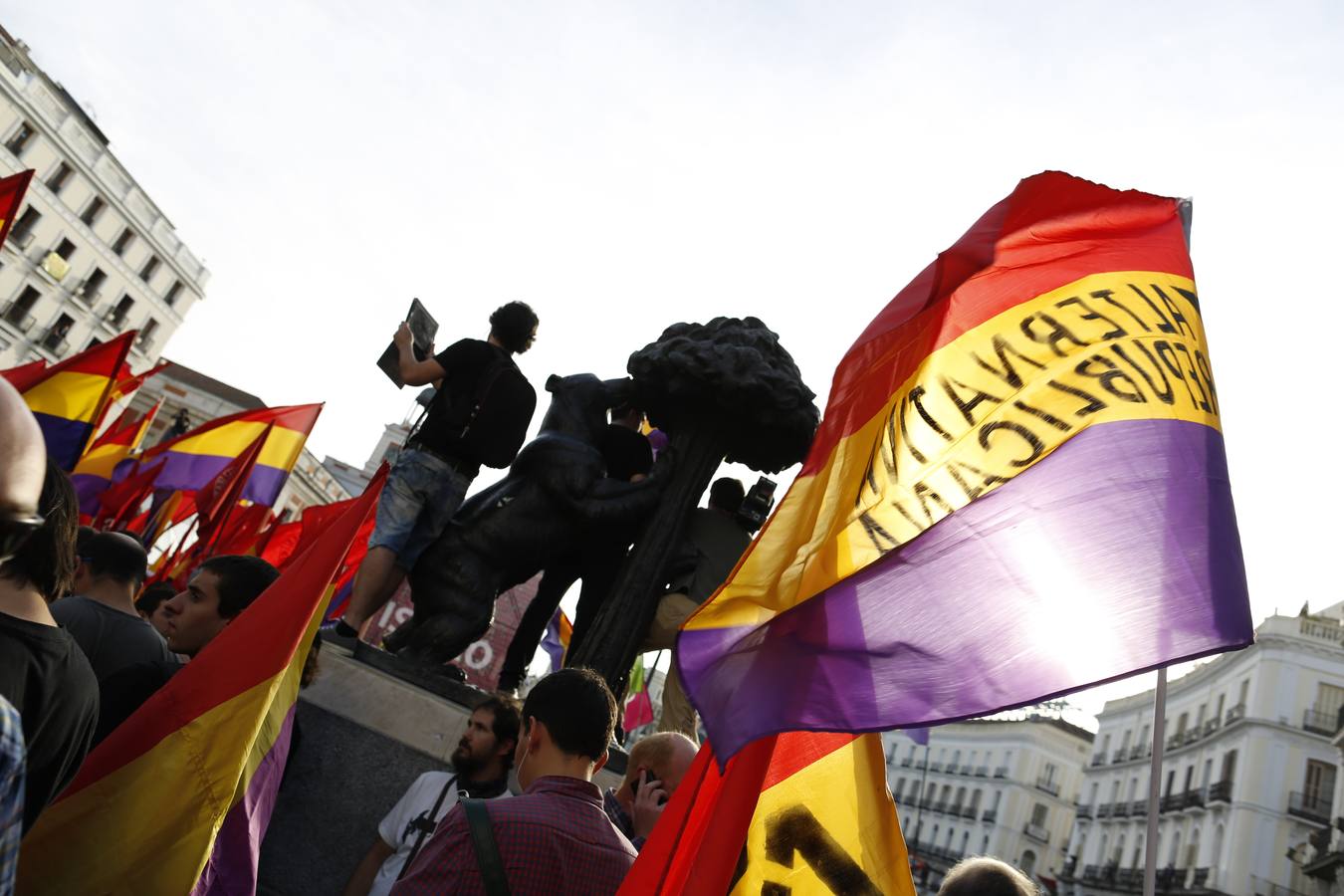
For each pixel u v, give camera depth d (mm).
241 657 2332
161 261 56312
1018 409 2227
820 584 1964
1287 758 42750
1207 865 44219
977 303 2412
